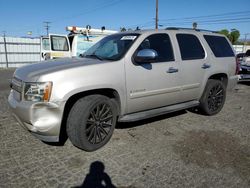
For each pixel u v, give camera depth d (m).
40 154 3.33
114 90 3.60
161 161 3.24
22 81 3.20
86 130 3.32
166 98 4.33
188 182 2.79
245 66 9.49
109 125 3.64
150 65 3.95
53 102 3.03
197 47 4.85
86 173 2.90
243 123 4.88
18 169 2.94
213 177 2.90
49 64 3.57
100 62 3.56
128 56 3.73
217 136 4.15
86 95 3.42
